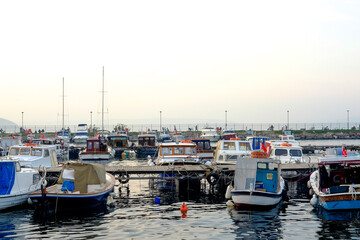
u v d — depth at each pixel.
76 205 25.75
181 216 24.55
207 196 31.61
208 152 48.81
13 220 23.62
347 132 125.06
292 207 26.95
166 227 22.02
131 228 21.83
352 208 23.80
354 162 25.48
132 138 108.31
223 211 25.83
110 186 28.78
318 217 23.95
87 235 20.55
